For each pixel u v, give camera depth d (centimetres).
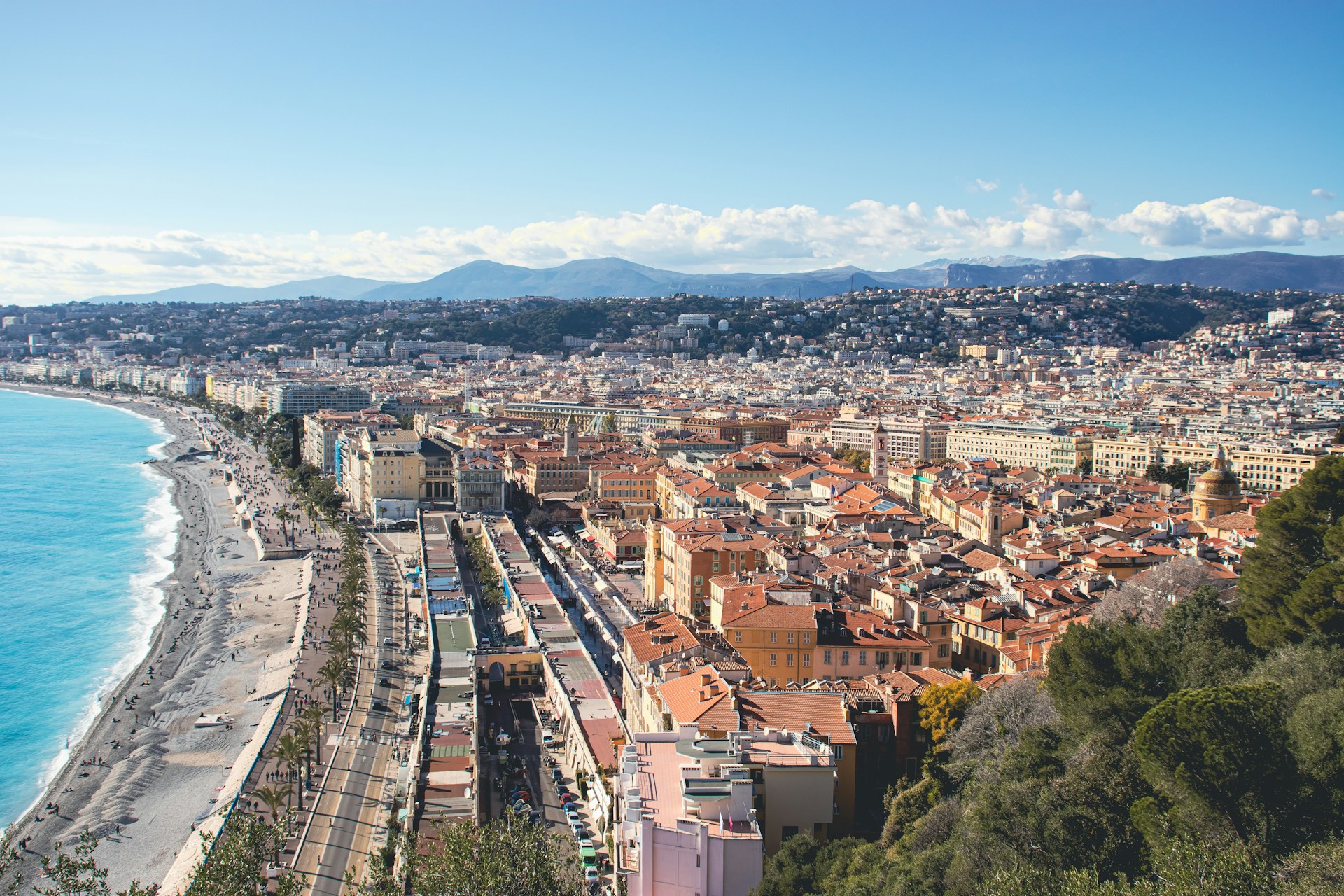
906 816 19938
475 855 18812
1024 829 15588
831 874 16938
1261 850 13350
